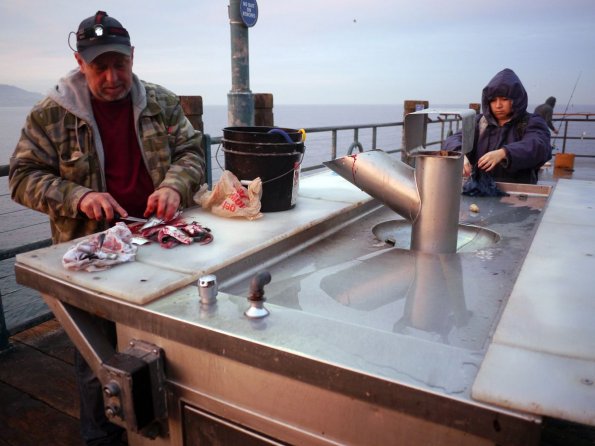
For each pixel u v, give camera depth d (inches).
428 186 50.3
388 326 34.9
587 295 32.7
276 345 28.3
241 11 157.3
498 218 67.6
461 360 26.1
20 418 70.4
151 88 72.3
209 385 32.8
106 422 58.0
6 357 88.5
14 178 63.8
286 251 52.3
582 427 51.4
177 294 37.0
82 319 41.6
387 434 26.1
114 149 68.4
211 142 139.9
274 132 59.6
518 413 21.5
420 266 48.1
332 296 40.7
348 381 25.7
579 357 24.9
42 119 64.2
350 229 63.3
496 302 39.1
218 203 60.6
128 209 69.5
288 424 29.7
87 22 60.9
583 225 50.3
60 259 43.1
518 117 98.3
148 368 33.6
